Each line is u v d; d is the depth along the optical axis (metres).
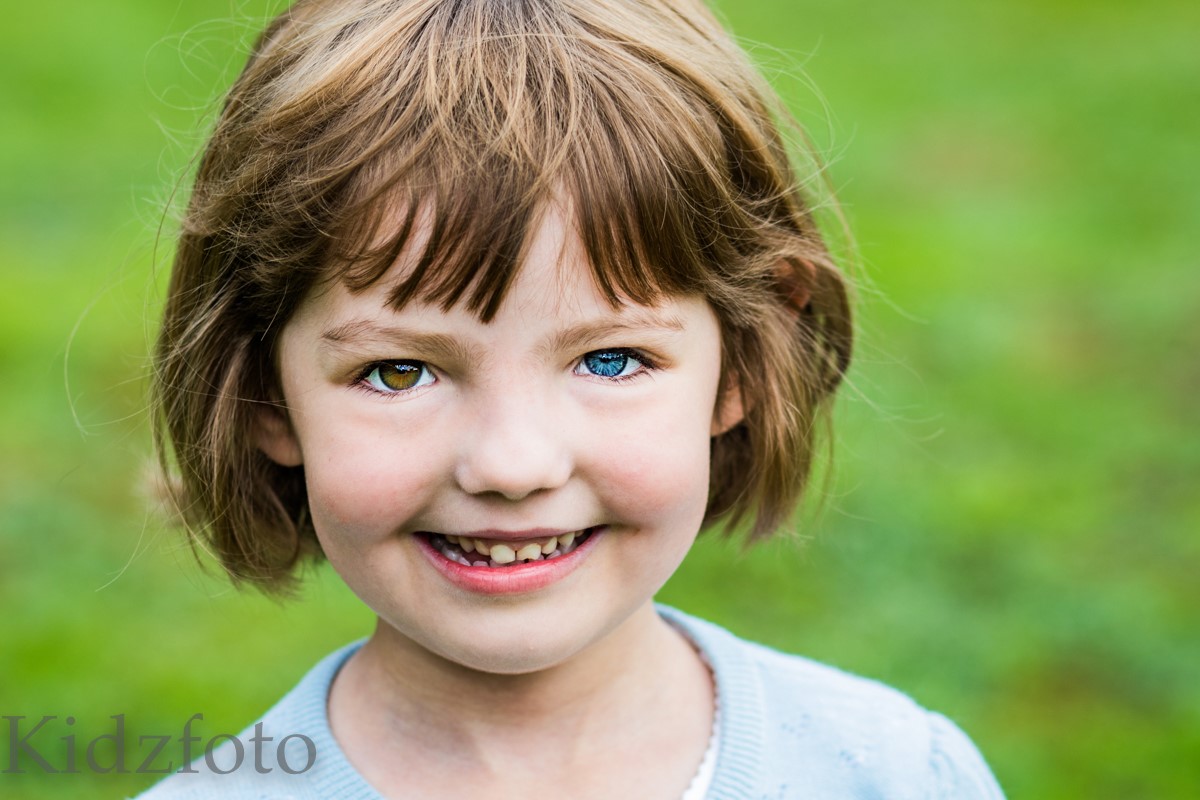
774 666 2.29
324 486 1.85
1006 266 6.99
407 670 2.07
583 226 1.76
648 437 1.84
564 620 1.86
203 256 2.07
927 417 5.54
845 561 4.64
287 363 1.91
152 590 4.54
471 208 1.71
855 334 2.53
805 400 2.36
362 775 2.08
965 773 2.26
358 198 1.76
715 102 2.01
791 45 10.55
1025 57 10.42
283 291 1.88
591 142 1.80
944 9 11.56
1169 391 5.81
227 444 2.07
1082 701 4.08
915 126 9.00
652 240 1.81
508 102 1.80
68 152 8.04
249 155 1.96
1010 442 5.40
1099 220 7.61
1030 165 8.42
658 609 2.35
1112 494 5.06
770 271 2.16
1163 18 11.29
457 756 2.06
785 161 2.23
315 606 4.52
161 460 2.28
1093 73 10.04
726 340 2.11
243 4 2.72
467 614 1.85
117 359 5.87
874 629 4.34
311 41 1.99
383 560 1.85
